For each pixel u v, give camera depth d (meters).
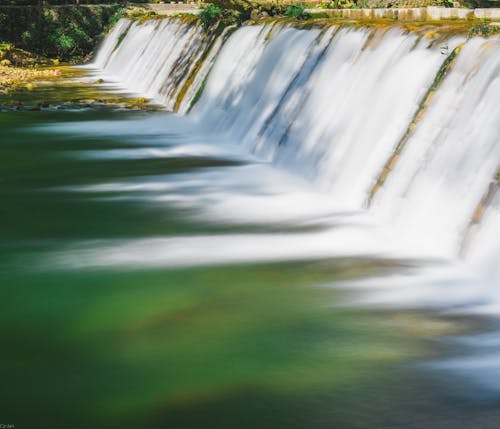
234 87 31.88
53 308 13.09
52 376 10.70
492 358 10.75
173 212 19.30
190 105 36.38
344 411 9.57
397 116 19.14
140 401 9.98
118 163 25.95
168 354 11.28
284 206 19.44
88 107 40.69
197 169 24.52
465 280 13.77
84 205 20.30
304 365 10.80
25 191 22.09
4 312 12.97
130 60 57.59
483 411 9.45
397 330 11.73
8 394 10.24
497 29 18.91
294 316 12.41
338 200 19.64
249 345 11.47
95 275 14.68
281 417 9.49
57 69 65.62
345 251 15.65
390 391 9.98
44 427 9.46
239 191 21.36
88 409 9.83
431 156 16.95
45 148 29.09
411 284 13.63
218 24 39.72
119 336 11.92
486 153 15.37
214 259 15.42
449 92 17.77
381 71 21.20
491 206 14.44
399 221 16.86
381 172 18.36
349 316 12.32
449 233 15.23
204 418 9.54
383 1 40.00
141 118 36.47
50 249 16.45
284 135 24.69
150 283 14.16
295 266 14.81
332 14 33.84
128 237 17.25
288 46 28.08
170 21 51.44
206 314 12.65
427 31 20.62
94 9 79.94
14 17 76.44
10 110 39.72
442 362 10.67
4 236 17.52
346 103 22.08
